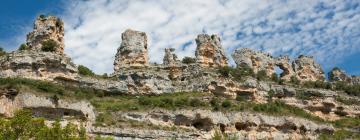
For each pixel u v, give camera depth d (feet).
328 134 455.22
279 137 424.05
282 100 490.90
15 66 396.16
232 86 459.73
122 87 440.86
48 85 382.22
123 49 480.64
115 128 368.89
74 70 422.41
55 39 433.07
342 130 475.31
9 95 352.69
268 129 424.87
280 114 441.27
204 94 438.40
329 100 509.35
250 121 420.36
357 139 460.55
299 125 438.81
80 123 350.84
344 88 542.16
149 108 408.05
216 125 406.62
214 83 453.58
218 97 443.32
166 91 451.53
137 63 474.49
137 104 414.00
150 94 446.19
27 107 351.05
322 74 574.56
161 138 376.07
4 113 342.23
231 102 437.58
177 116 402.93
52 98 363.56
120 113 395.96
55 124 281.33
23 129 271.69
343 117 512.22
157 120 398.42
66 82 411.54
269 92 487.61
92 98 418.10
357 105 523.70
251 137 413.39
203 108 414.82
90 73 453.99
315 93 508.12
